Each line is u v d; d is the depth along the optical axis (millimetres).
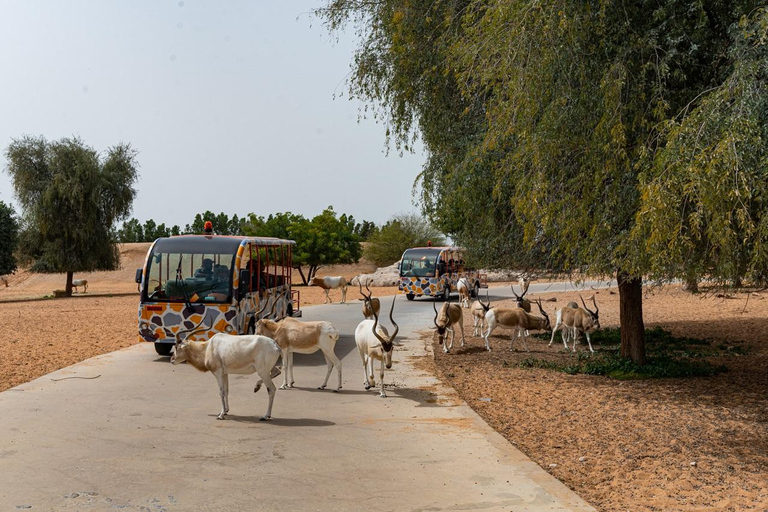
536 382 13281
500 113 10297
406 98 15148
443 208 14914
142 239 117750
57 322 26203
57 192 48094
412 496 6402
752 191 7598
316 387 11891
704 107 8062
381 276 53312
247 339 9383
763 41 7914
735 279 8617
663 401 11562
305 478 6922
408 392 11508
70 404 10391
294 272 77000
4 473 7039
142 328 14539
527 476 7016
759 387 12688
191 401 10664
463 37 11664
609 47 9969
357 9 16219
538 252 13797
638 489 7062
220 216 113938
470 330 22141
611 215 9922
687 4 9711
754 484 7195
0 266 56781
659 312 28688
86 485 6684
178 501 6258
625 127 9234
